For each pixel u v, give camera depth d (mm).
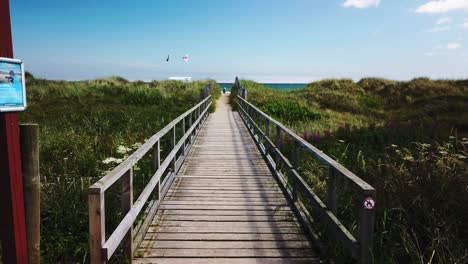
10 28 2311
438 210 4168
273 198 5348
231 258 3477
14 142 2408
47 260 3623
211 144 10258
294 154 4953
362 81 28500
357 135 9688
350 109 20547
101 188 2457
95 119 11922
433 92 23141
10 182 2393
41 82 25250
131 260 3289
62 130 10266
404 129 10148
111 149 8336
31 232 2605
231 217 4547
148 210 4484
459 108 16891
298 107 16531
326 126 13281
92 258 2479
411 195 4551
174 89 23984
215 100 24797
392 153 7637
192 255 3514
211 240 3863
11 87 2285
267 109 16594
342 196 4973
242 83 29969
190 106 17750
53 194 4914
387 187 5062
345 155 7477
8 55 2297
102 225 2498
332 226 3248
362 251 2605
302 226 4266
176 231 4090
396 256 3639
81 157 7254
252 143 10445
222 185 6055
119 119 12930
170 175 6230
